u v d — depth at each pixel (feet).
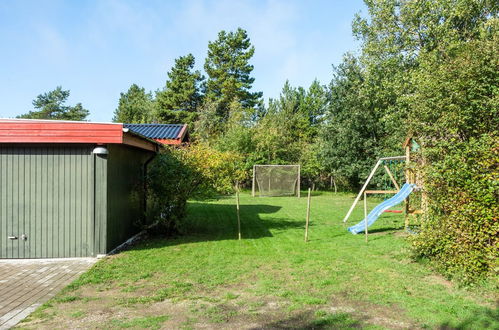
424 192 19.95
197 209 50.03
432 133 26.25
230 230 33.12
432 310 13.44
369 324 12.21
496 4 53.67
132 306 13.92
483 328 11.82
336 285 16.60
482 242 16.24
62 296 14.97
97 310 13.47
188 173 27.84
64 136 21.12
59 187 21.93
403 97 50.11
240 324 12.25
